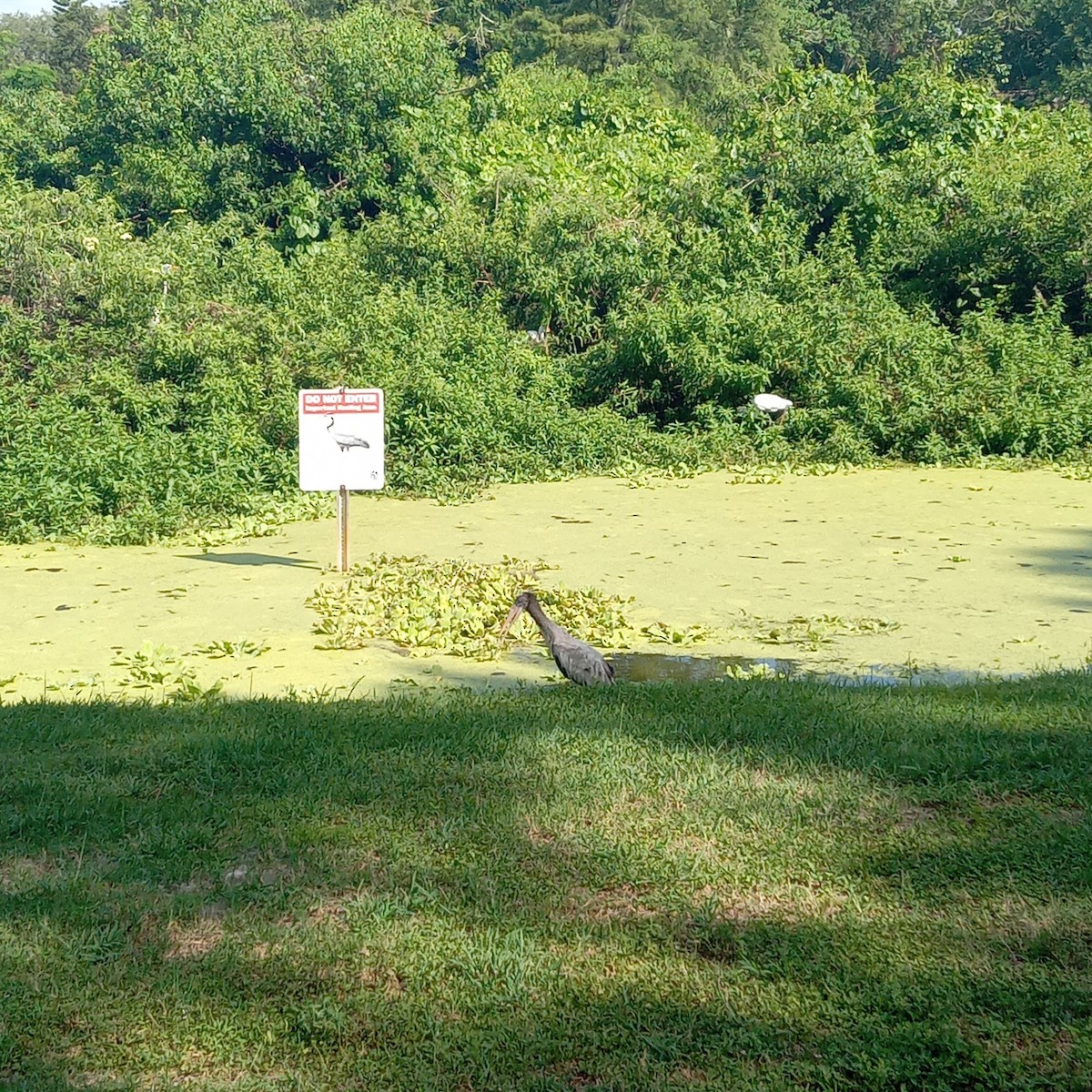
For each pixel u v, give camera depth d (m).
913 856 4.85
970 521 13.28
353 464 11.04
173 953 4.25
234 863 4.90
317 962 4.15
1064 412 17.73
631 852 4.90
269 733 6.28
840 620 9.32
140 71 28.30
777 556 11.62
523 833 5.10
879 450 18.33
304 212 25.23
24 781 5.63
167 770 5.82
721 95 36.38
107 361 17.28
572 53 43.84
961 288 21.92
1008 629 9.10
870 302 20.23
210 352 17.44
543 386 18.78
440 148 25.94
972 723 6.30
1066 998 3.88
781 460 17.66
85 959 4.17
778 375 19.55
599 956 4.19
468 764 5.82
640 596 10.15
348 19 27.64
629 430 18.25
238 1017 3.87
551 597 9.84
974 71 40.38
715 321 19.20
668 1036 3.75
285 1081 3.59
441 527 13.49
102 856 4.96
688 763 5.81
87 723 6.54
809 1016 3.83
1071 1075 3.55
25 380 17.19
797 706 6.68
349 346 18.25
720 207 22.59
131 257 18.36
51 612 9.83
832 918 4.40
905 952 4.16
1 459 14.59
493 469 16.75
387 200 25.56
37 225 18.41
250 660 8.45
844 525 13.12
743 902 4.55
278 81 26.08
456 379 17.92
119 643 8.91
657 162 26.66
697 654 8.50
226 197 26.00
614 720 6.46
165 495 14.27
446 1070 3.62
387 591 10.13
